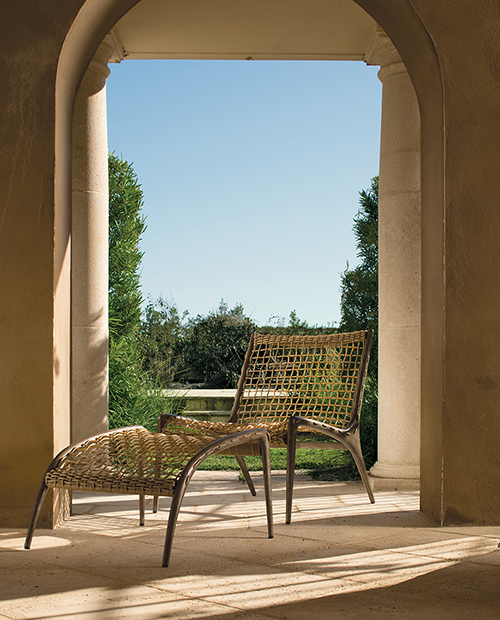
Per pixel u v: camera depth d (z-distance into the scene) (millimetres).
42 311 2834
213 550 2418
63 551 2412
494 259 2828
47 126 2867
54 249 2848
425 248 3154
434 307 2965
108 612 1738
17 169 2865
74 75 3191
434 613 1726
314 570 2137
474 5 2885
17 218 2852
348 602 1815
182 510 3270
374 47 4105
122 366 5309
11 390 2822
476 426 2801
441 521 2809
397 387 3895
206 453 2328
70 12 2891
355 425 3338
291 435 2984
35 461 2809
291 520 2994
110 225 5715
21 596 1873
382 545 2479
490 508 2799
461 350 2809
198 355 10398
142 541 2582
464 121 2863
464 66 2869
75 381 3994
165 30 4262
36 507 2438
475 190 2848
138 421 5227
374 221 5434
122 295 5648
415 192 3916
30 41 2889
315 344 3826
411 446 3869
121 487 2236
